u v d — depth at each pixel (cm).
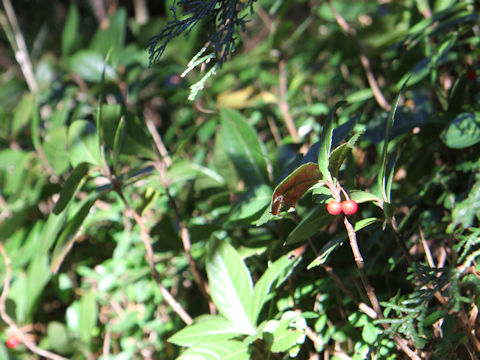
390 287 73
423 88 82
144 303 87
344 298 73
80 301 89
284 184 61
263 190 73
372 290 64
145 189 81
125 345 85
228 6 65
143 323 84
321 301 73
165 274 88
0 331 88
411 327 61
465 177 74
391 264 72
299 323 69
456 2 82
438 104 80
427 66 76
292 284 73
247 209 72
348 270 74
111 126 77
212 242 71
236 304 70
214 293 70
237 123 80
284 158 82
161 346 84
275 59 104
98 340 87
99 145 74
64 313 97
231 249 71
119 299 88
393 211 64
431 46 81
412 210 75
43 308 96
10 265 90
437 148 77
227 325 69
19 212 95
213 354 67
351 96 85
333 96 106
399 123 76
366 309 66
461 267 64
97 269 92
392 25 90
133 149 77
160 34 64
